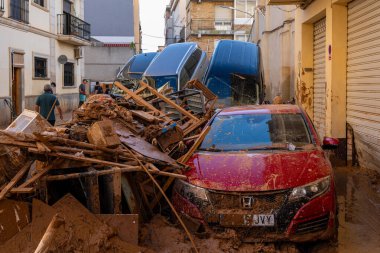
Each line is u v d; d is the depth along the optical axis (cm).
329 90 1161
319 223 525
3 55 2072
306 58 1519
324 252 534
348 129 1114
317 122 1463
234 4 4878
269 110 719
